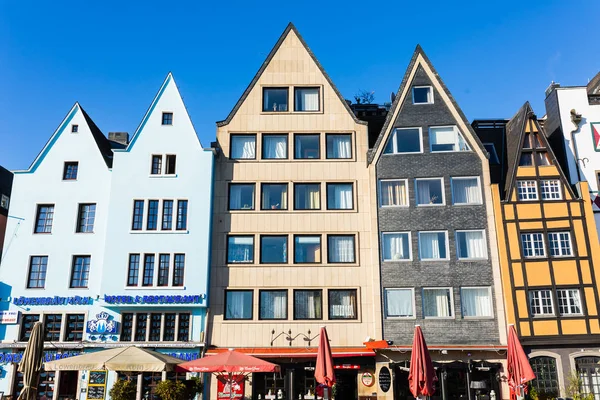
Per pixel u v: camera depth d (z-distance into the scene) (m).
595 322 23.53
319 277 25.41
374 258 25.20
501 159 28.30
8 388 23.88
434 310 24.61
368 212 26.28
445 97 27.34
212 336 24.58
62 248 25.84
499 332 23.98
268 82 28.30
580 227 24.77
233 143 27.52
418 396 19.19
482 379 23.97
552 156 25.81
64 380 24.22
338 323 24.78
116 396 19.58
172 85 27.75
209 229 25.58
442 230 25.53
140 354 18.05
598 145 27.02
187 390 19.84
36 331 18.33
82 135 27.48
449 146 26.73
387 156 26.61
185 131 26.97
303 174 26.89
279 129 27.56
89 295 25.16
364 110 33.59
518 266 24.52
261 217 26.27
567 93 28.00
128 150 26.64
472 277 24.80
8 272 25.52
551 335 23.45
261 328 24.73
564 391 22.89
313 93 28.25
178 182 26.22
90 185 26.69
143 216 25.75
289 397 23.69
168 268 25.14
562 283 24.11
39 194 26.61
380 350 23.89
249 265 25.53
